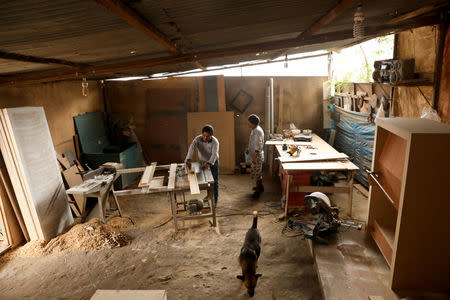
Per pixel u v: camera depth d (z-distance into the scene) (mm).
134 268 4457
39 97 6504
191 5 2494
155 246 5039
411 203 2984
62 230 5645
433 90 4504
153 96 9250
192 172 5668
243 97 9117
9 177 4988
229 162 8984
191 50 5066
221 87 8992
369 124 6672
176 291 3924
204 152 6211
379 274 3660
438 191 2938
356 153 7410
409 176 2926
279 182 7922
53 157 5645
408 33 5230
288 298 3709
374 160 4316
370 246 4266
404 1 3547
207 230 5488
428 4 3961
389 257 3730
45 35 2768
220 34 4102
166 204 6793
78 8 2096
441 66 4363
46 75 4734
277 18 3549
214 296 3812
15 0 1812
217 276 4195
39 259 4762
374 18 4543
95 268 4496
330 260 3971
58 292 4008
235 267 4383
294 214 5863
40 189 5184
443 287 3191
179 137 9367
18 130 4879
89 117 8344
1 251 4895
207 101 9109
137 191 5320
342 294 3357
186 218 5395
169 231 5527
